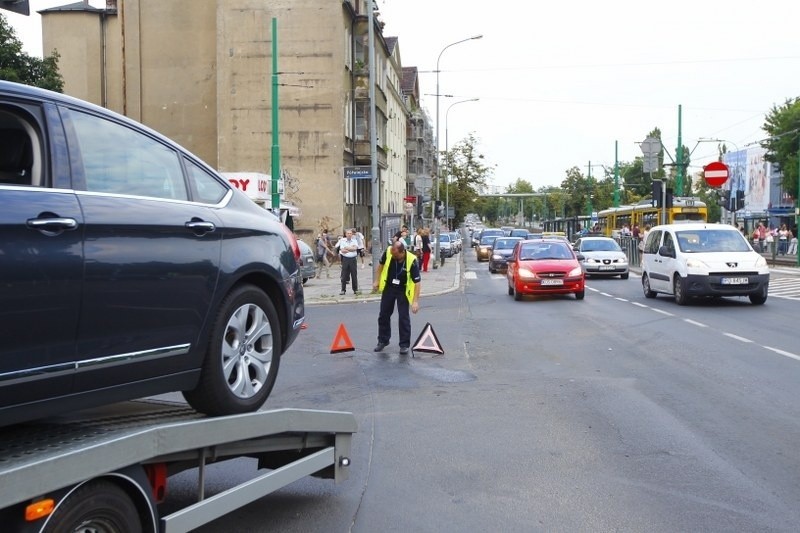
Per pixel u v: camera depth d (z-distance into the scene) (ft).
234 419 15.51
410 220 142.10
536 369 37.70
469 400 31.04
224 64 144.05
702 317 57.88
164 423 14.65
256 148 144.15
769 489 20.20
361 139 160.25
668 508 18.89
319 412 18.16
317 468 18.31
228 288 16.92
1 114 13.05
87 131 14.32
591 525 17.85
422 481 21.06
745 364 37.91
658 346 44.16
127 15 152.56
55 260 12.67
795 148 210.59
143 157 15.61
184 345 15.62
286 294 19.24
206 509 14.85
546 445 24.44
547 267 74.69
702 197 290.56
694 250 68.28
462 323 56.85
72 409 13.33
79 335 13.17
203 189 17.31
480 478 21.27
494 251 131.13
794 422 26.89
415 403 30.58
